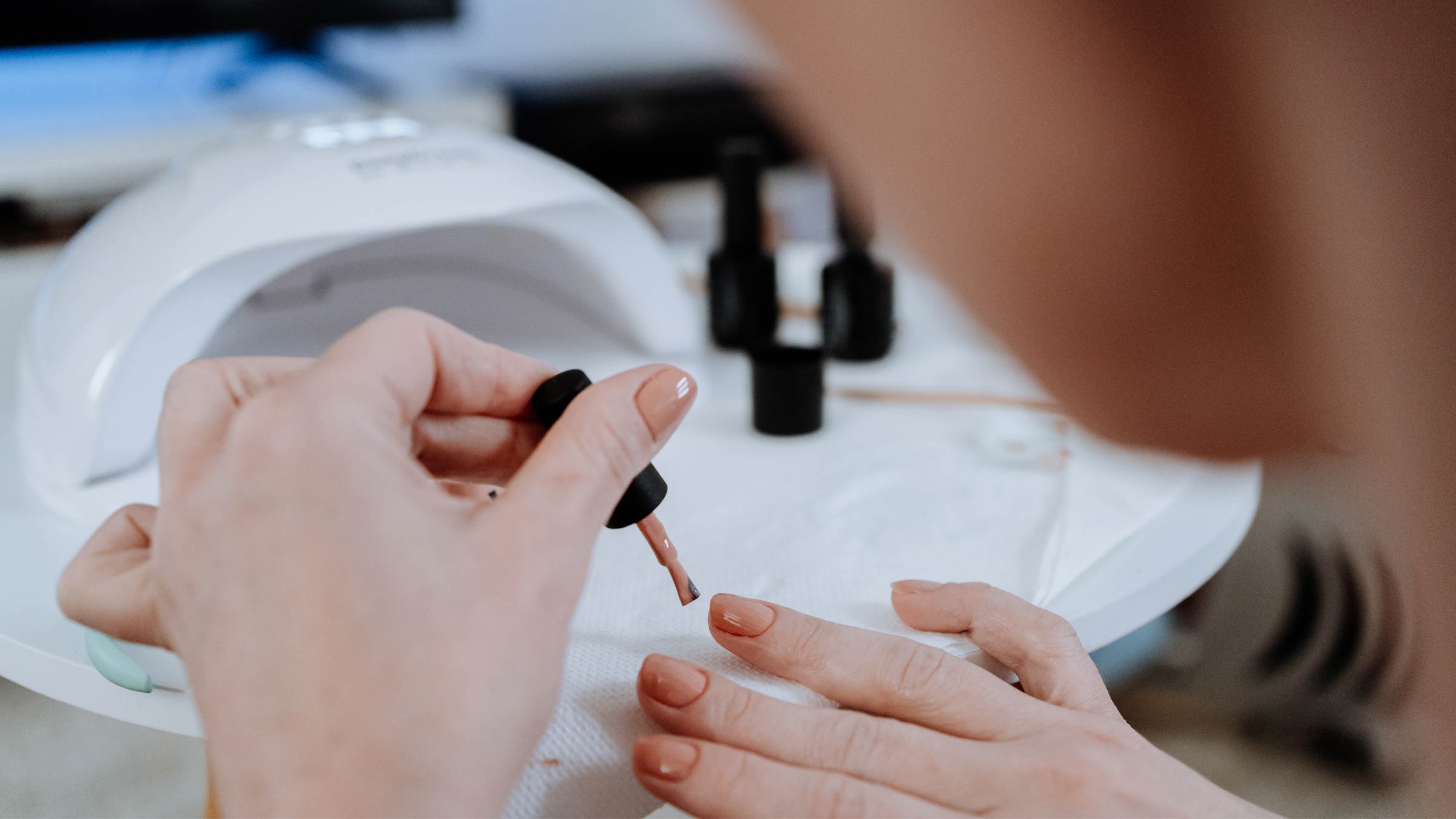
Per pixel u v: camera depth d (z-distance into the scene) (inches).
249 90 89.9
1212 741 31.9
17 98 84.4
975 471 23.6
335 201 23.1
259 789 11.0
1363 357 3.5
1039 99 2.8
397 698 10.9
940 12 2.7
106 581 13.9
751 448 25.7
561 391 14.3
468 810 11.3
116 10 82.0
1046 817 14.0
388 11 91.5
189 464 11.8
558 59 100.9
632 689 16.3
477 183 24.7
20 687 43.3
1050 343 3.3
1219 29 3.0
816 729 14.9
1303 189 3.2
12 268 66.1
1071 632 17.1
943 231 3.0
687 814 14.2
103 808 37.2
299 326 27.9
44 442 22.7
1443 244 3.3
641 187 98.6
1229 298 3.3
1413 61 3.2
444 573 11.4
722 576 19.6
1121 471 23.5
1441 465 3.8
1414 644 4.8
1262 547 28.1
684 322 28.7
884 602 18.6
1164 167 3.1
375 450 11.6
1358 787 28.3
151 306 21.5
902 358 31.3
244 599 11.0
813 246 43.5
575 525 12.3
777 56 2.8
